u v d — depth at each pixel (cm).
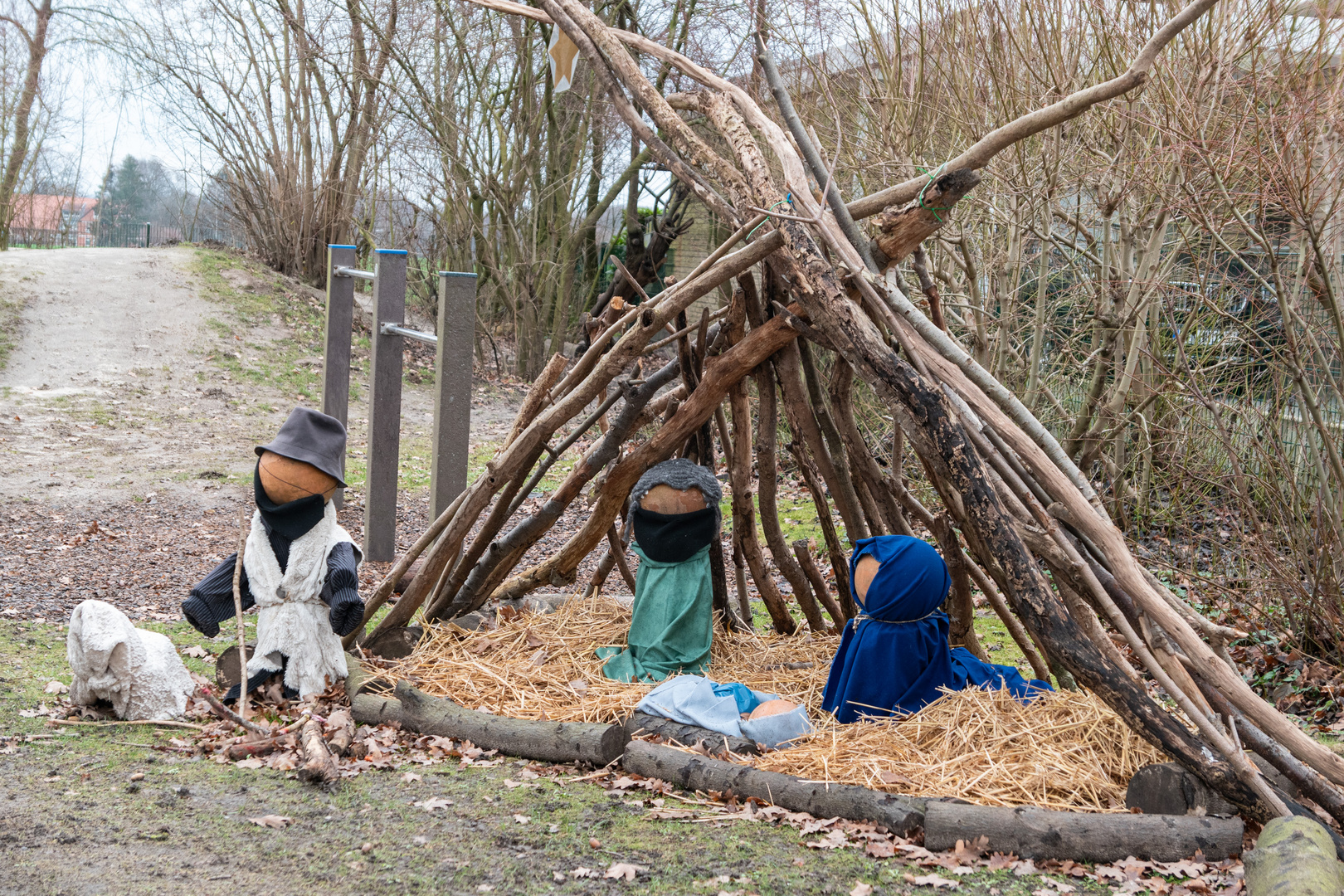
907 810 343
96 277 1650
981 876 317
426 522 943
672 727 418
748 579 748
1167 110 660
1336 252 607
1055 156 784
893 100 858
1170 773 354
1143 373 857
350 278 908
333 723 434
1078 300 946
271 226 1902
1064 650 378
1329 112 558
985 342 888
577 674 489
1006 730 400
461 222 1745
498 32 1619
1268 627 612
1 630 579
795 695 473
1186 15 385
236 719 427
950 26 845
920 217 448
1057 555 391
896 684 433
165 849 309
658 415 571
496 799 368
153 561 766
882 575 433
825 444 518
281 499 471
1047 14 791
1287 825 318
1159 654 373
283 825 334
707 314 500
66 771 370
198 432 1209
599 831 342
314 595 473
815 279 433
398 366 796
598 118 1688
